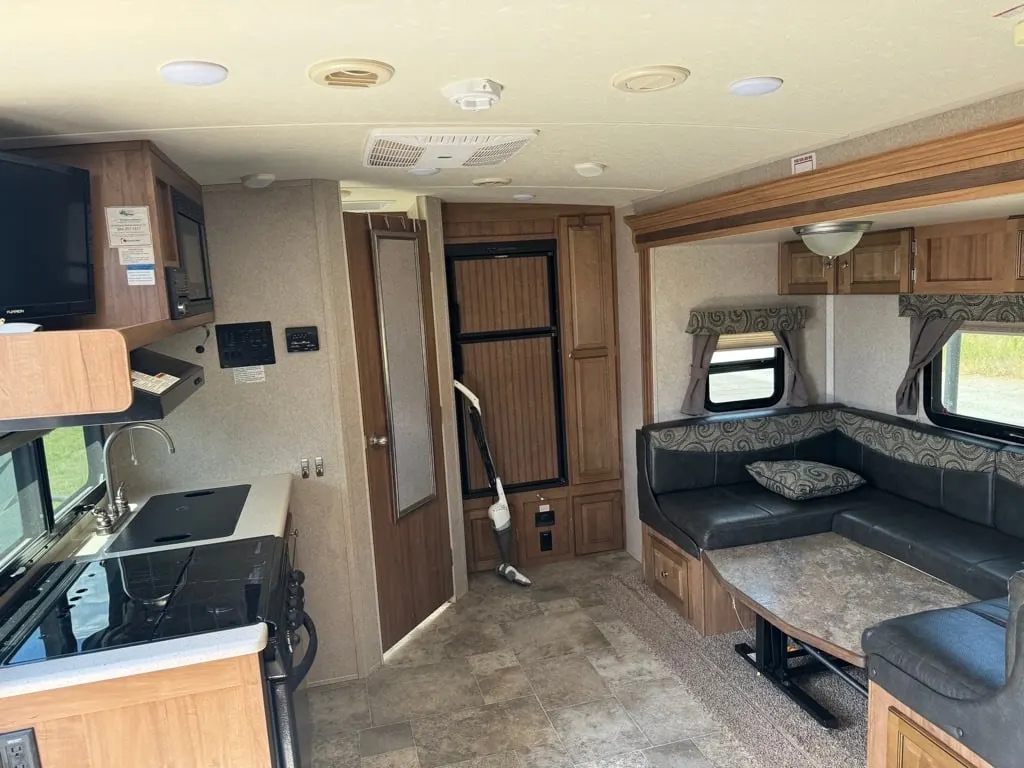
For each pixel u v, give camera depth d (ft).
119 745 5.43
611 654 10.95
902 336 12.30
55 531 7.63
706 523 10.96
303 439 10.20
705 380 13.23
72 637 5.62
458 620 12.37
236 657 5.53
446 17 3.68
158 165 6.74
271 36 3.85
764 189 8.98
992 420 10.87
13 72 4.20
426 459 12.19
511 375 14.06
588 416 14.46
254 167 8.30
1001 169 6.10
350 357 10.32
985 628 6.86
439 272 12.41
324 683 10.63
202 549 7.36
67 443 8.42
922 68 5.07
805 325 13.80
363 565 10.64
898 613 8.23
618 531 15.02
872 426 12.43
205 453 9.97
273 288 9.87
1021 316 9.87
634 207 13.06
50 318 5.86
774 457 13.10
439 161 8.31
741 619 11.40
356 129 6.45
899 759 6.80
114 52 3.96
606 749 8.74
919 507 11.11
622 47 4.36
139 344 5.82
